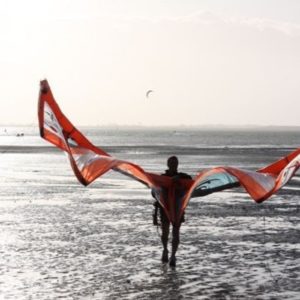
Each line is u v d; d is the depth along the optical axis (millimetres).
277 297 12258
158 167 53688
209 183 14367
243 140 190250
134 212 24641
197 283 13305
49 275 13914
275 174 13047
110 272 14227
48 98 12055
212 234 19297
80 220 22266
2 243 17625
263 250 16750
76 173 11195
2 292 12516
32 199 29500
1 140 185875
